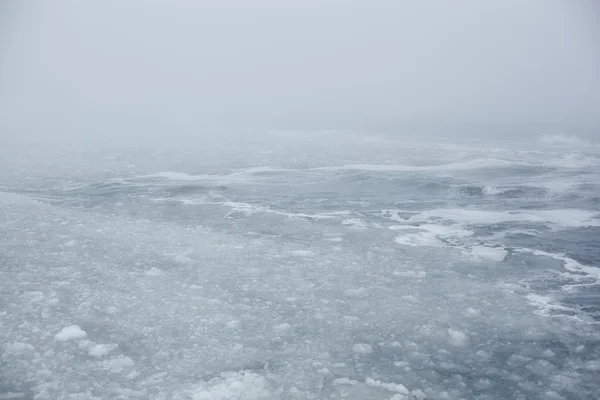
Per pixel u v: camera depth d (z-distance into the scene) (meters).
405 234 11.15
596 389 5.74
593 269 9.14
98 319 7.22
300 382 5.89
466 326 7.15
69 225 11.47
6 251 9.73
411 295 8.09
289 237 10.93
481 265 9.35
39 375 5.94
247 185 16.11
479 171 18.16
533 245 10.39
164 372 6.04
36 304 7.61
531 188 15.16
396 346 6.66
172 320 7.22
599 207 13.12
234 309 7.58
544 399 5.59
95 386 5.75
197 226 11.63
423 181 16.27
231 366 6.18
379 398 5.61
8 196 14.12
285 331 6.99
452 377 6.02
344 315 7.45
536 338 6.82
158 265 9.20
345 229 11.51
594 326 7.10
